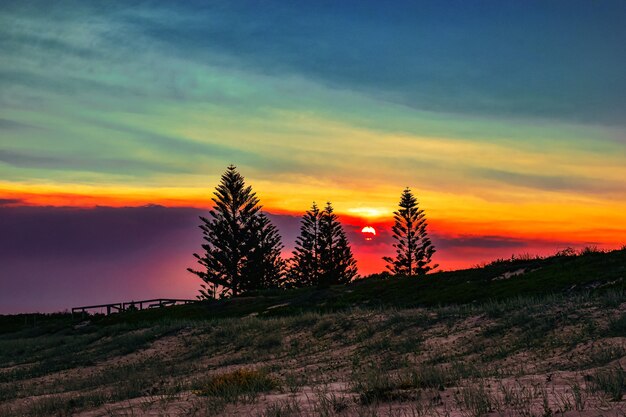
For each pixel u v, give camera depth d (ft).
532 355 56.70
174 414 35.86
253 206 285.02
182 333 105.09
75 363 94.79
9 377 88.22
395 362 62.03
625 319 60.39
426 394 33.99
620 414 24.94
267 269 292.40
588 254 128.47
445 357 62.34
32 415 45.16
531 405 28.78
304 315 105.19
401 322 84.07
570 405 27.61
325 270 314.35
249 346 90.17
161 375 72.95
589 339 57.67
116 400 48.62
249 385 44.73
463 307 92.94
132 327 124.67
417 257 289.33
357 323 89.56
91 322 176.65
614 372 35.42
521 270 128.98
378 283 154.20
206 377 58.08
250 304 163.12
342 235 318.04
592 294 90.84
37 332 168.76
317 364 68.08
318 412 31.86
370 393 34.86
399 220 291.17
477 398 29.60
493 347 63.41
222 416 33.55
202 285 284.20
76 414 42.32
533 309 75.05
